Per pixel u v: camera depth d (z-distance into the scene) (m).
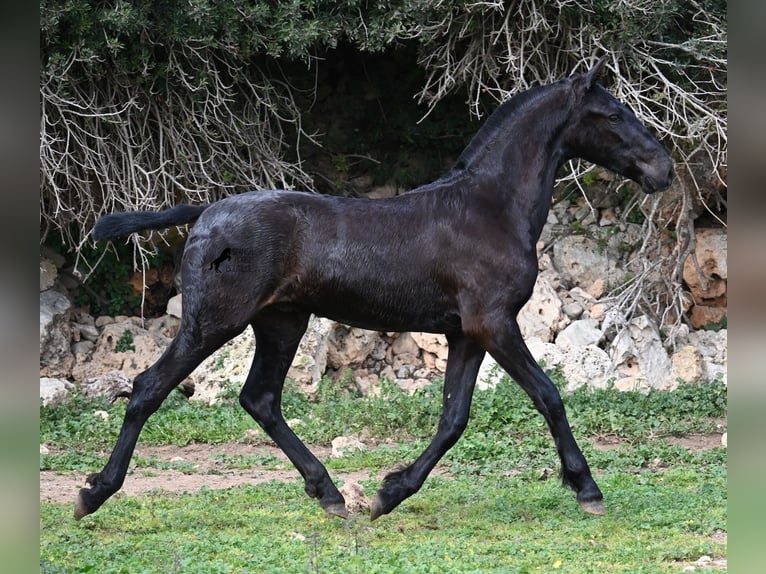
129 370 19.28
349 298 10.18
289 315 10.61
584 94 10.67
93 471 13.09
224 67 20.39
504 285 10.23
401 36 19.55
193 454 14.52
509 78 20.11
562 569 8.61
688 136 18.03
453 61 20.06
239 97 20.92
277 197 10.17
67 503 11.21
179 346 10.05
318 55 22.14
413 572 8.32
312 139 21.30
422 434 15.30
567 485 10.59
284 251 10.05
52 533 9.78
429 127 22.39
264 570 8.57
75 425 15.27
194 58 19.08
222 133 19.70
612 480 12.33
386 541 9.73
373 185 22.69
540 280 20.23
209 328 9.98
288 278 10.12
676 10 19.00
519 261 10.29
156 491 11.89
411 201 10.41
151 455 14.38
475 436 14.74
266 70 21.31
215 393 17.67
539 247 21.38
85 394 17.42
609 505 10.99
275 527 10.17
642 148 10.67
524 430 15.20
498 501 11.19
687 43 18.88
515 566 8.66
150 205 18.53
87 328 19.86
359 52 22.33
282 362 10.79
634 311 19.53
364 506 11.03
